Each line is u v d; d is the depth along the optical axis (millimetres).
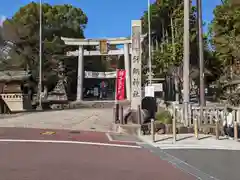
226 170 10344
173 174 9641
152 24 60406
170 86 47312
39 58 42188
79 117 25969
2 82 34438
